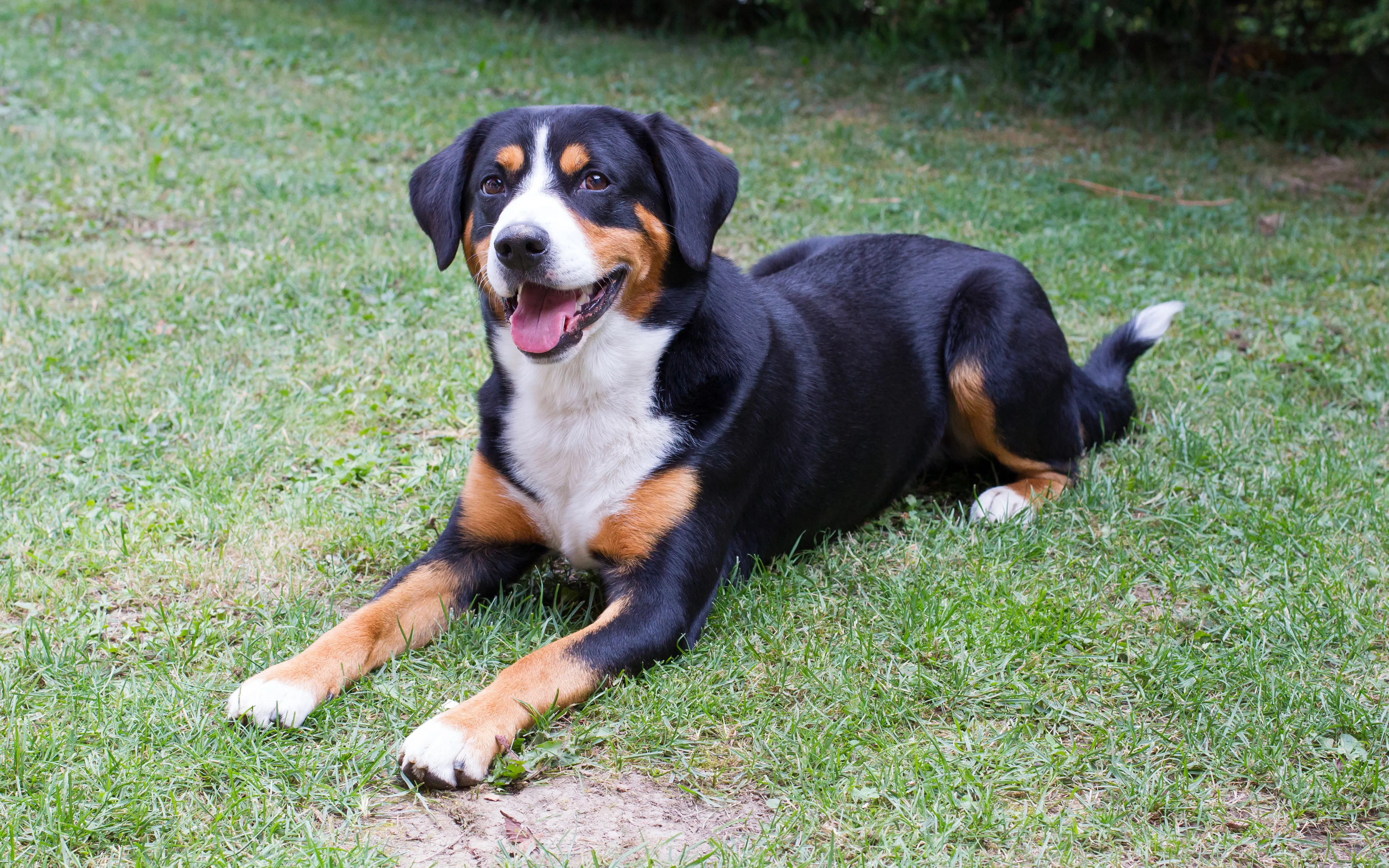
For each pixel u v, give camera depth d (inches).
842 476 141.9
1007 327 153.7
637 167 120.5
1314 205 303.6
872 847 93.6
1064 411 161.0
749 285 137.7
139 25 451.2
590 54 466.0
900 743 105.8
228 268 228.7
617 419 121.4
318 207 269.0
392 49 454.0
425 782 98.5
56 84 361.1
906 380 151.9
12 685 108.5
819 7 496.1
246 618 125.3
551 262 112.1
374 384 184.5
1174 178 326.6
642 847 92.8
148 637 120.2
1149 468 160.7
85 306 207.8
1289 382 191.6
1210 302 228.2
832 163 330.6
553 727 107.0
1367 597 128.4
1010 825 95.6
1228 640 122.4
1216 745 105.5
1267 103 390.0
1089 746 106.3
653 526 120.5
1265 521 144.8
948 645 120.1
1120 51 424.5
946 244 167.6
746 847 92.2
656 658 114.7
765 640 121.6
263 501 150.5
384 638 116.1
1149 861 92.0
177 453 160.4
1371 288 237.1
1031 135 372.2
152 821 93.0
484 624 121.8
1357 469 159.9
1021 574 135.9
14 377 178.5
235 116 345.4
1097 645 121.2
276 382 181.9
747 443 126.6
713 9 528.4
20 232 243.3
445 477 154.9
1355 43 363.9
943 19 454.0
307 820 94.1
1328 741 105.7
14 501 146.9
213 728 103.4
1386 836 94.9
